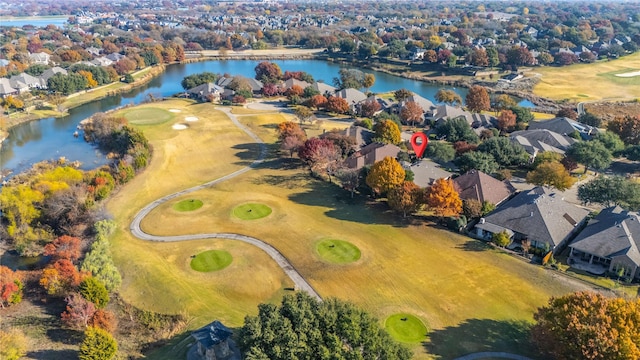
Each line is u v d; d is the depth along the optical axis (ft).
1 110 512.22
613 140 406.41
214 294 222.28
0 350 168.04
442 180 288.10
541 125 479.00
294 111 568.41
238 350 175.42
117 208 310.86
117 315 207.92
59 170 326.85
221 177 368.68
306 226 287.69
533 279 233.35
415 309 211.20
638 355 148.15
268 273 238.68
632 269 230.48
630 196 291.17
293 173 376.07
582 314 165.99
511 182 361.92
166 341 190.49
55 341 186.80
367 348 152.66
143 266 242.58
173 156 412.36
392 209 311.06
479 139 451.94
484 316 206.80
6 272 214.90
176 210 308.81
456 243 268.82
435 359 179.52
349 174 326.65
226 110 567.18
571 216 279.90
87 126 469.57
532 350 185.57
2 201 276.62
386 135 420.36
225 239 272.31
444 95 613.52
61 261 221.25
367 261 249.55
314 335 153.28
